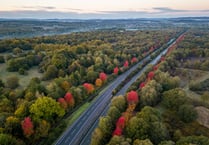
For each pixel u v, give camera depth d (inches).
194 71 7342.5
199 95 5383.9
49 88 5088.6
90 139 4089.6
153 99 4726.9
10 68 6397.6
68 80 5698.8
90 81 6515.8
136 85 5944.9
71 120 4687.5
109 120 3954.2
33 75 6328.7
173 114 4347.9
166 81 5693.9
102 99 5753.0
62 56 7017.7
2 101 4402.1
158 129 3535.9
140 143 3149.6
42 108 4121.6
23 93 4872.0
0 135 3422.7
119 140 3339.1
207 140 3255.4
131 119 3708.2
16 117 3993.6
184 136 3708.2
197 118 4244.6
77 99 5231.3
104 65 7721.5
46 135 3986.2
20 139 3718.0
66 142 3991.1
